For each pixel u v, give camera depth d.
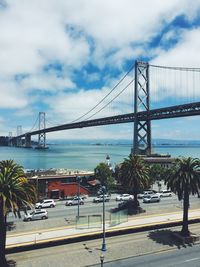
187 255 53.22
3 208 44.50
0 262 46.78
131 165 77.88
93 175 116.88
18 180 47.91
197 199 95.94
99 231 61.31
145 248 55.62
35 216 70.12
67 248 55.03
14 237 58.25
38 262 49.66
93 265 49.09
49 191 96.44
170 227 67.25
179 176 59.84
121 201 91.69
